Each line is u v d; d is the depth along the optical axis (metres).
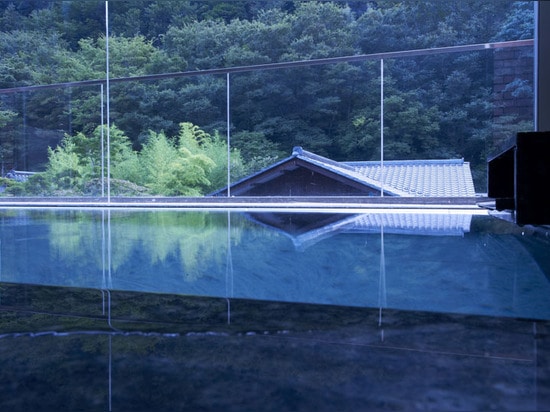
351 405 0.32
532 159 1.71
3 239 1.92
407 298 0.74
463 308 0.65
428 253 1.38
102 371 0.38
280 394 0.33
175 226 2.54
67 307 0.64
